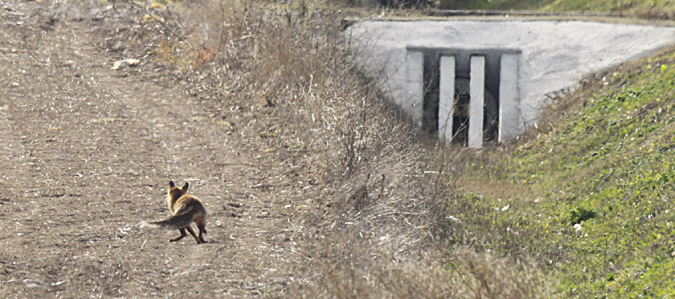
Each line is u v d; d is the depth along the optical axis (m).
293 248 19.78
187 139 29.16
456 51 55.41
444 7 77.94
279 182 25.48
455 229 25.06
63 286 16.47
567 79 52.72
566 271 23.95
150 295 16.33
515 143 49.44
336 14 48.25
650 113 40.03
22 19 42.47
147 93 34.34
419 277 17.41
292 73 35.00
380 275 17.30
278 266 18.41
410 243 20.98
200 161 26.89
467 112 55.88
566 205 32.75
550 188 36.78
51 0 45.75
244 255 19.02
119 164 25.67
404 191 24.20
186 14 44.12
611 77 49.03
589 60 52.75
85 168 24.95
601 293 21.19
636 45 51.88
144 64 38.12
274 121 31.27
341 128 27.73
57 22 43.09
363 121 27.47
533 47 54.81
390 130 28.91
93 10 45.09
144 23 42.97
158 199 22.88
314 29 42.97
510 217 30.36
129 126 29.94
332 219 22.31
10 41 39.22
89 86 34.62
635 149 36.34
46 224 20.02
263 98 33.62
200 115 32.03
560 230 29.31
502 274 18.83
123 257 18.28
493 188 36.81
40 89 33.41
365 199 23.55
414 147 28.89
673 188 28.69
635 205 28.89
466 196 32.34
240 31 38.84
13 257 17.64
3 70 35.06
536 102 52.91
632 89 44.62
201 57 38.25
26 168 24.44
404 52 54.56
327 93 31.58
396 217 22.73
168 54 39.50
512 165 43.41
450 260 20.16
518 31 55.56
